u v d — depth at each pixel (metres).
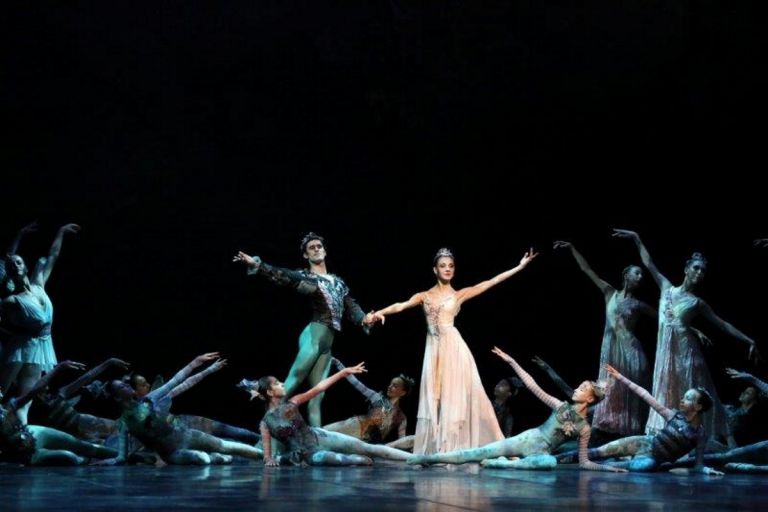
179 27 24.42
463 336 24.20
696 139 22.66
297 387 14.48
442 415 13.87
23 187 24.14
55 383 23.67
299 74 24.80
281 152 25.16
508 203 24.23
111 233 24.72
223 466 12.78
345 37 24.09
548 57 23.02
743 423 16.30
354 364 24.58
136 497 8.27
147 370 24.62
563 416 12.60
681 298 15.41
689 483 10.22
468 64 23.41
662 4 21.91
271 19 24.39
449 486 9.52
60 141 24.38
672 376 15.22
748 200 22.36
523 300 24.12
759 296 22.20
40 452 12.93
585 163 23.66
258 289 25.12
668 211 23.08
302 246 15.11
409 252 24.81
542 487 9.52
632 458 13.08
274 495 8.47
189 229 25.12
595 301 23.70
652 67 22.59
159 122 24.89
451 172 24.38
